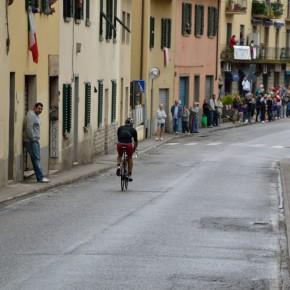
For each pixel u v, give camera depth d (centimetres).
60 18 6712
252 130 13750
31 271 2823
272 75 18212
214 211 4547
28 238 3494
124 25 9731
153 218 4188
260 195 5500
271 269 2952
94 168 7250
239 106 15112
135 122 11150
